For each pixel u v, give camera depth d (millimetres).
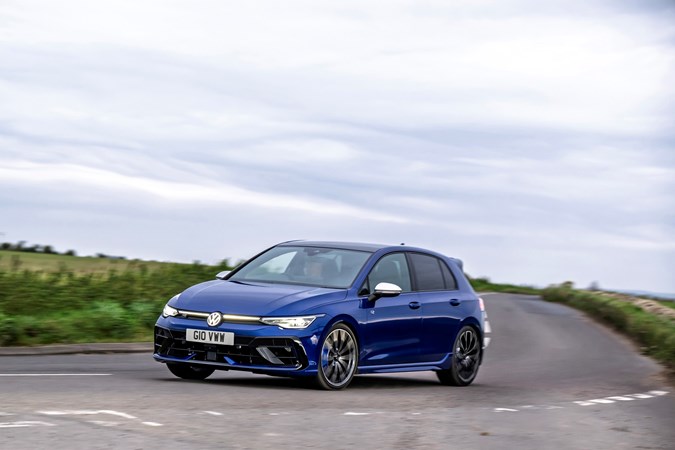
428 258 12398
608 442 7719
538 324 27203
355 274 11055
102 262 24641
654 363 17922
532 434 7871
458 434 7570
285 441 6684
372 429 7516
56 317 16516
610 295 42688
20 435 6188
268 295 10281
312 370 10078
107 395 8531
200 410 7855
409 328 11438
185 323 10148
